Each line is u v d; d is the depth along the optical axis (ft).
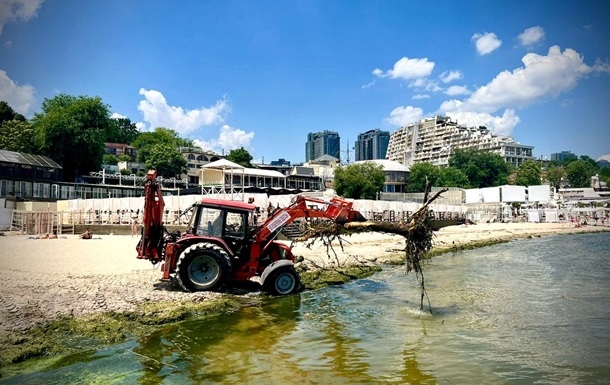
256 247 37.65
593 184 297.12
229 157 272.92
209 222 37.14
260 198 98.63
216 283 34.81
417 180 289.53
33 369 20.02
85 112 198.70
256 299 35.53
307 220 44.29
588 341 24.86
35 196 141.59
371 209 126.72
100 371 19.92
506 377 19.39
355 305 34.37
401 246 78.18
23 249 62.44
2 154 140.15
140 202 108.17
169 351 22.74
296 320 29.45
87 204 116.98
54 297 30.17
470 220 179.42
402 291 40.45
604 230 148.66
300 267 48.60
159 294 33.22
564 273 52.24
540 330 27.17
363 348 23.57
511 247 90.53
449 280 47.03
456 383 18.71
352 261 57.72
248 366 20.75
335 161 435.94
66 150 194.29
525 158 509.76
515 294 39.11
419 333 26.55
